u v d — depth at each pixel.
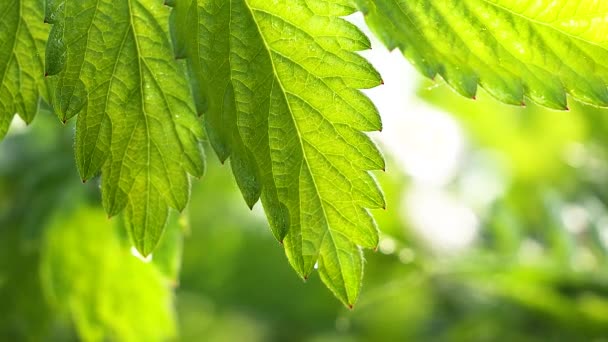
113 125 0.39
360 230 0.39
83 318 0.55
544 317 0.66
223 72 0.38
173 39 0.38
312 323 0.78
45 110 0.42
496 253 0.72
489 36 0.38
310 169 0.38
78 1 0.38
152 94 0.39
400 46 0.38
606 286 0.63
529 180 0.77
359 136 0.38
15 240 0.57
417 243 0.75
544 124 0.76
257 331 0.85
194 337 0.90
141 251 0.40
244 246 0.76
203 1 0.38
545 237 0.73
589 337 0.64
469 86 0.38
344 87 0.38
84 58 0.38
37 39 0.40
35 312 0.56
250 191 0.38
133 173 0.39
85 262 0.55
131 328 0.55
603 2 0.37
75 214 0.54
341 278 0.39
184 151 0.39
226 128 0.38
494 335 0.67
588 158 0.77
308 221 0.39
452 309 0.79
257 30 0.38
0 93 0.40
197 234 0.75
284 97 0.38
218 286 0.76
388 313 0.80
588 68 0.38
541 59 0.38
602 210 0.75
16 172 0.61
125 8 0.38
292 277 0.77
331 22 0.38
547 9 0.37
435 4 0.38
